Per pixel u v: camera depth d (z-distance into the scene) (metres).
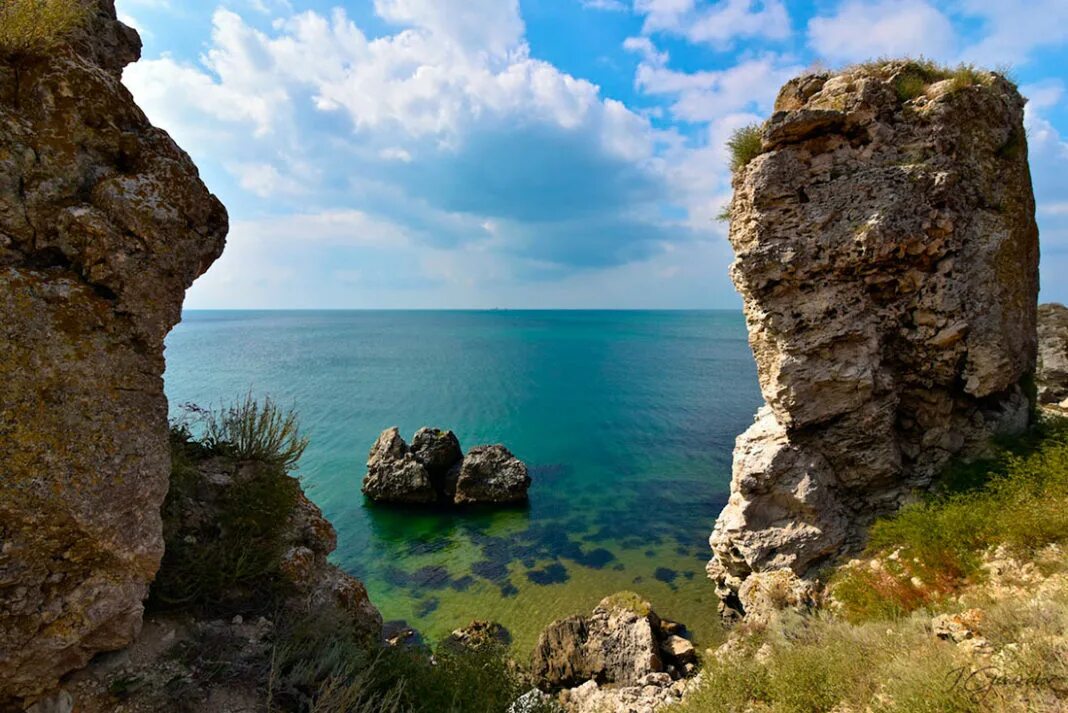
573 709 12.36
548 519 27.09
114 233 4.50
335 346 125.69
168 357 95.38
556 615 18.09
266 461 7.74
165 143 5.14
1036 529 8.52
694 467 35.78
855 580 10.21
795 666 7.74
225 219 5.72
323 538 8.19
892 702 6.20
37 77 4.38
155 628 5.29
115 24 6.44
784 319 12.22
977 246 11.61
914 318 11.71
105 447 4.27
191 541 6.11
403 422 47.75
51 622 3.99
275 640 5.70
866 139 12.04
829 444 12.21
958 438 11.91
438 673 6.55
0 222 4.07
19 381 3.86
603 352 116.38
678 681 11.80
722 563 14.63
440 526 26.39
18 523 3.78
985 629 6.68
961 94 11.70
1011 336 11.74
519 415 51.69
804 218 12.02
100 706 4.29
